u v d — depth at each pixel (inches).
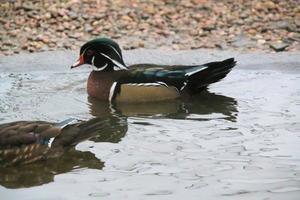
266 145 415.5
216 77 548.4
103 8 836.6
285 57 657.0
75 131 402.3
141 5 851.4
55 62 655.1
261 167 377.1
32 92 555.5
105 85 545.3
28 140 390.0
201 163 385.7
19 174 376.2
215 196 335.9
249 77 601.0
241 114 491.2
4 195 345.1
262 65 636.7
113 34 762.2
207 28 774.5
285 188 344.5
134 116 494.9
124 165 386.0
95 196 340.2
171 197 335.9
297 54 668.7
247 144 418.9
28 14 810.2
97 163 390.0
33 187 356.2
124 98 539.8
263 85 573.9
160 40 741.3
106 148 416.2
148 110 513.7
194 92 553.3
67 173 374.9
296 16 814.5
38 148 390.9
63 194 344.5
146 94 539.5
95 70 556.1
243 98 537.0
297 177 360.2
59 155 395.5
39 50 705.6
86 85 587.5
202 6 846.5
